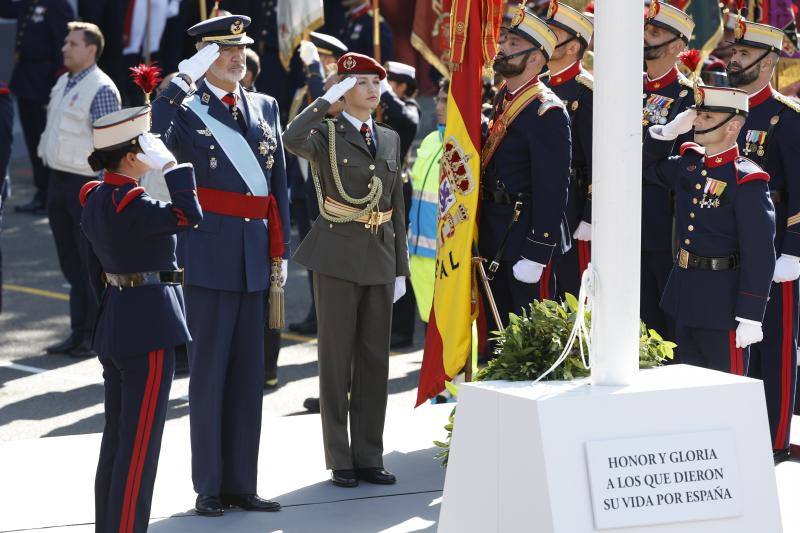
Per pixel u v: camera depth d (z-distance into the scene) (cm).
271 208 1350
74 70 2134
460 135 1339
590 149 1530
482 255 1396
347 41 3177
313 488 1388
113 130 1115
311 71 1641
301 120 1335
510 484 937
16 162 4288
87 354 2119
